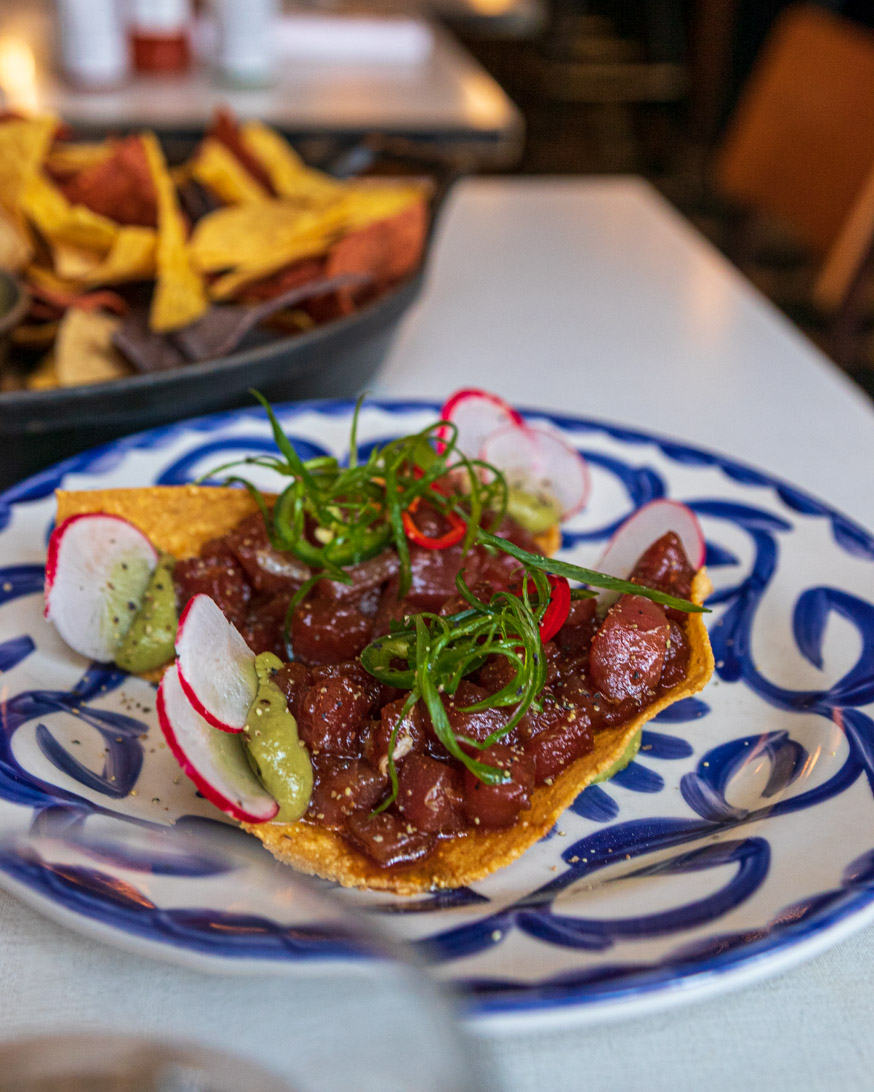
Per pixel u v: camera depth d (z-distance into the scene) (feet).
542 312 1.90
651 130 6.12
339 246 1.54
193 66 3.27
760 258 4.39
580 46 7.22
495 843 0.90
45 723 1.00
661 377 1.70
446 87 3.30
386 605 1.07
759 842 0.88
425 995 0.56
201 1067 0.54
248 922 0.63
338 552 1.09
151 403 1.26
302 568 1.11
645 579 1.11
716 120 5.79
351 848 0.90
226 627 0.99
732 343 1.84
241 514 1.18
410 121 2.91
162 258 1.49
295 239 1.61
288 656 1.07
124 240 1.54
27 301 1.39
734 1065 0.75
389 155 2.02
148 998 0.58
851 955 0.82
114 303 1.52
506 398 1.61
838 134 2.29
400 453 1.13
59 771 0.95
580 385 1.67
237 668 0.97
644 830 0.94
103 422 1.26
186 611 0.94
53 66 3.13
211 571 1.10
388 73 3.41
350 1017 0.54
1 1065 0.55
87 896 0.68
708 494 1.34
